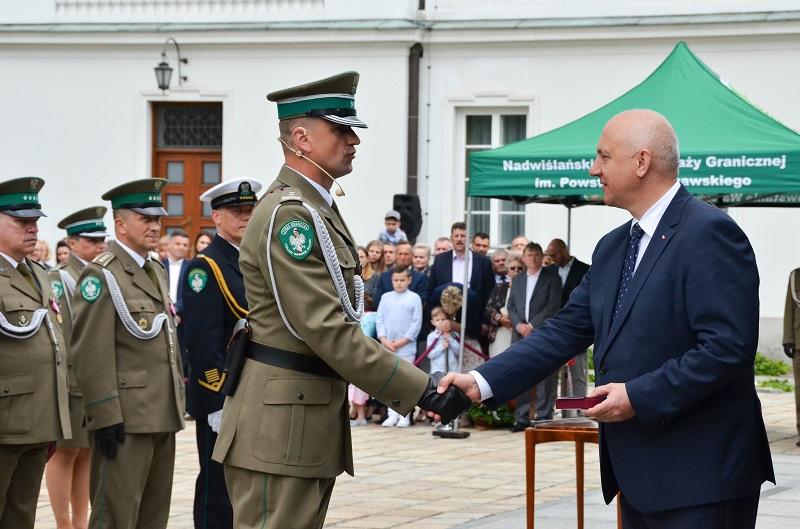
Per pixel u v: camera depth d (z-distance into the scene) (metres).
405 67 20.09
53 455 7.82
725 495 4.42
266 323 4.85
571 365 13.30
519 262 13.50
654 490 4.48
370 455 11.48
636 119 4.64
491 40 19.78
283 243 4.73
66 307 8.33
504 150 11.70
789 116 18.78
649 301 4.51
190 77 20.94
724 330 4.34
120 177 21.27
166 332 6.98
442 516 8.48
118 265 6.89
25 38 21.30
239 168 20.81
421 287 13.73
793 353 12.16
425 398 4.81
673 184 4.64
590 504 8.87
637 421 4.53
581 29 19.34
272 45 20.58
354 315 4.89
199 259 6.87
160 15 21.02
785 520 8.00
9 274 6.79
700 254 4.43
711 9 18.98
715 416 4.46
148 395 6.81
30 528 6.98
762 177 10.85
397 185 20.16
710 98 11.71
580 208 19.47
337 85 4.96
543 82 19.70
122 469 6.68
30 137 21.52
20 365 6.67
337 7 20.36
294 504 4.79
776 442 12.10
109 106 21.28
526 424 13.20
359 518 8.43
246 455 4.81
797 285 12.19
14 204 6.83
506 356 4.95
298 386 4.80
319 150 4.93
